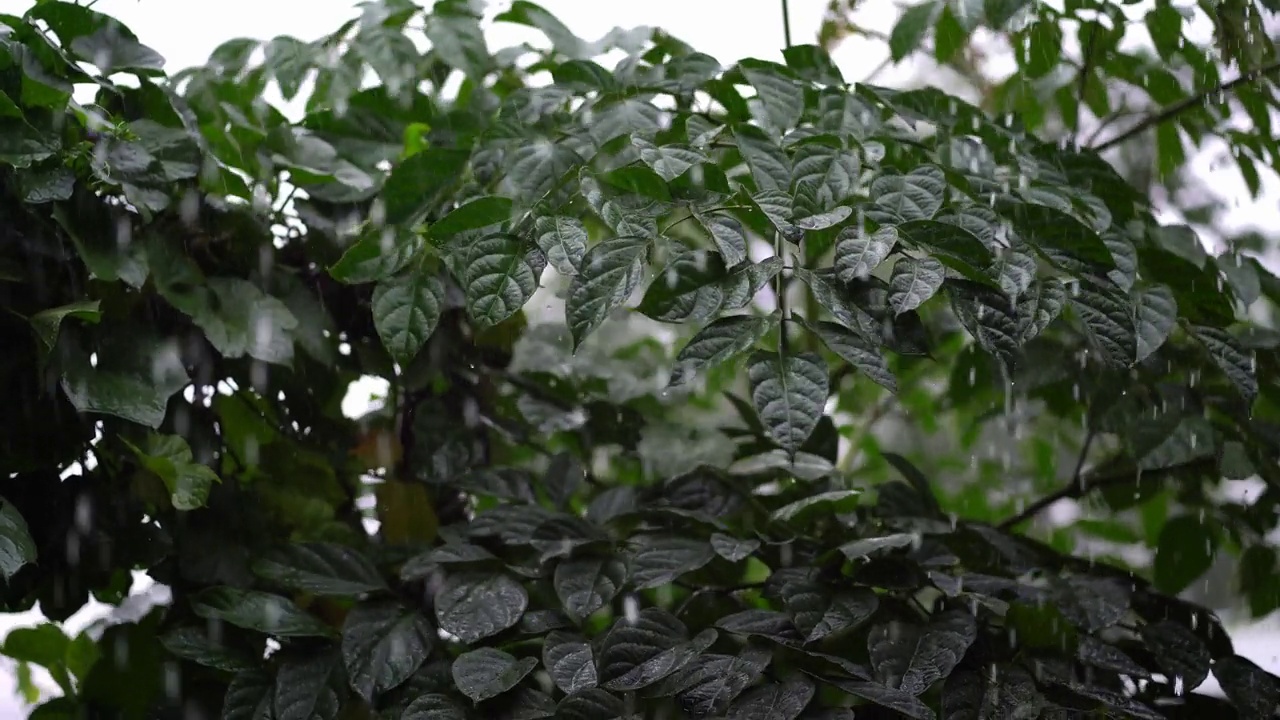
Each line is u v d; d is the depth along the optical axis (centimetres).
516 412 151
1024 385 143
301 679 111
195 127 127
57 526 120
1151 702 116
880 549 118
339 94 144
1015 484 180
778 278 102
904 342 96
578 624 112
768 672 106
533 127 124
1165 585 146
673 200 103
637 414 153
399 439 146
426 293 111
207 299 120
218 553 123
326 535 135
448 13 145
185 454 116
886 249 95
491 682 102
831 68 129
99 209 114
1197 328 120
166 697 122
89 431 119
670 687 101
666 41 148
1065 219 108
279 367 133
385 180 121
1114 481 144
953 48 141
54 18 118
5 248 111
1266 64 142
